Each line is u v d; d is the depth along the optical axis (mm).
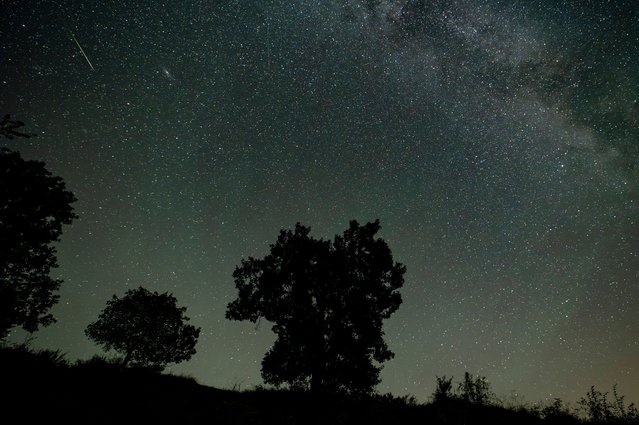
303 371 11578
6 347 8281
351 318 11953
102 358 10734
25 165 13125
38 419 5543
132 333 17844
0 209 12523
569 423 10312
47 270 14031
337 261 12484
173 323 18625
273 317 12312
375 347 12133
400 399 11852
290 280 12641
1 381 6473
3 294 12594
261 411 9938
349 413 10359
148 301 18594
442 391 12164
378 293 12484
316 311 12250
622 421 10266
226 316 12680
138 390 8539
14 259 13031
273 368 11680
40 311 13672
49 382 7258
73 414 6055
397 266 13125
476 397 11992
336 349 11625
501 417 10492
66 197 13906
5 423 5168
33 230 12977
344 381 11438
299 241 13102
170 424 6883
